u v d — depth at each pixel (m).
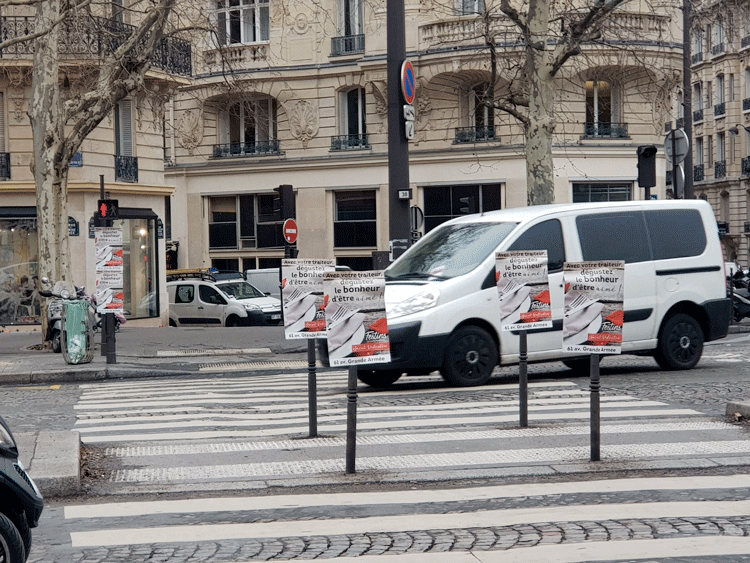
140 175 31.36
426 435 9.46
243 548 5.90
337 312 7.81
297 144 40.91
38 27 21.48
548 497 7.02
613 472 7.84
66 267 22.23
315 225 40.78
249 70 40.47
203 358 19.89
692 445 8.73
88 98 21.69
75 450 8.33
